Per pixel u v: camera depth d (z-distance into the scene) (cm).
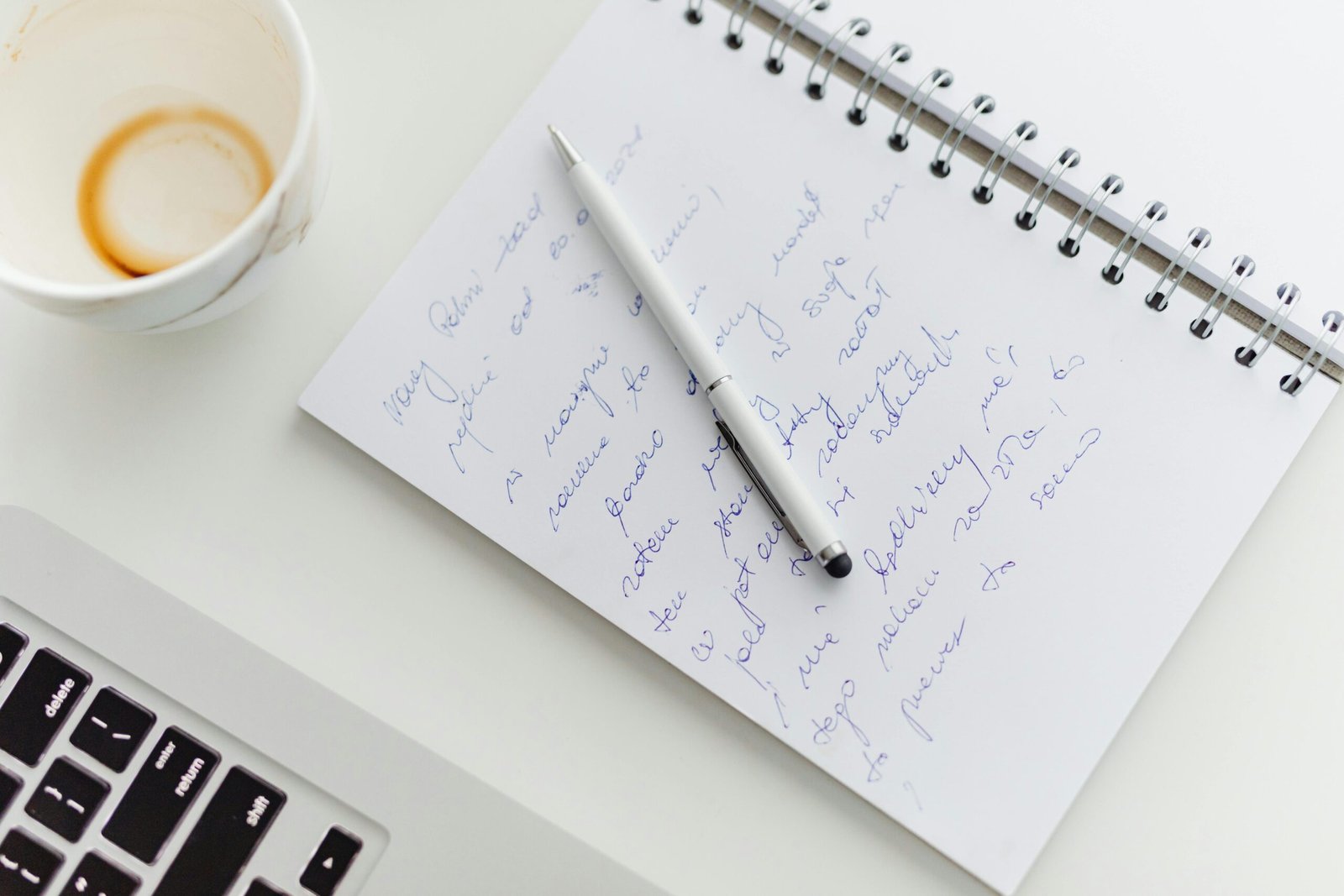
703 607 41
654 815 40
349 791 35
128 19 39
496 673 41
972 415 42
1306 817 41
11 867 34
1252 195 43
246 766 35
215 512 41
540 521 41
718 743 41
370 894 34
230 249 33
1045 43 44
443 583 41
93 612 36
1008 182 43
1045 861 40
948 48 44
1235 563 42
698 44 44
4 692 35
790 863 40
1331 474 43
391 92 44
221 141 41
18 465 41
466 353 42
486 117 44
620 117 44
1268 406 42
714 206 43
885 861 40
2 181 38
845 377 42
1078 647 41
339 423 41
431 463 41
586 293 43
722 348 43
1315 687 41
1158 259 43
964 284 43
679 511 41
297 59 35
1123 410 42
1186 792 41
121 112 40
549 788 40
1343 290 43
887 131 44
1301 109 44
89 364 42
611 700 41
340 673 41
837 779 40
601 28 44
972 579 41
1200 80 44
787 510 41
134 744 35
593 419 42
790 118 44
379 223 43
